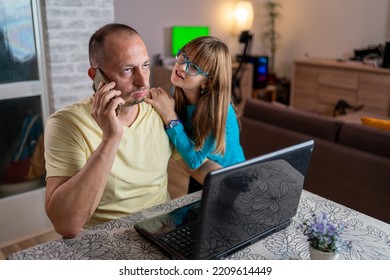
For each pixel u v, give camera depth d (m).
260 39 6.23
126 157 1.39
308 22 5.87
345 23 5.45
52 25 2.60
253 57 5.63
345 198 2.46
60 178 1.25
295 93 5.79
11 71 2.54
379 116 4.04
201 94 1.57
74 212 1.16
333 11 5.55
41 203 2.76
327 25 5.65
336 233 1.00
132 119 1.43
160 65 5.03
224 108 1.54
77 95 2.83
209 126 1.54
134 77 1.27
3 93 2.51
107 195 1.39
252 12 5.68
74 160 1.28
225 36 5.81
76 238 1.16
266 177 1.04
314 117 2.63
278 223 1.16
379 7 5.04
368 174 2.30
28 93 2.62
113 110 1.18
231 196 0.97
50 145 1.28
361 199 2.37
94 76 1.31
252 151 3.02
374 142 2.30
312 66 5.45
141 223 1.19
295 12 6.01
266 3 6.14
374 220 1.27
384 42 5.07
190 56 1.49
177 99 1.62
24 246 2.56
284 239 1.15
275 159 1.03
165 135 1.53
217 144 1.57
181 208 1.28
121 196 1.41
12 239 2.65
